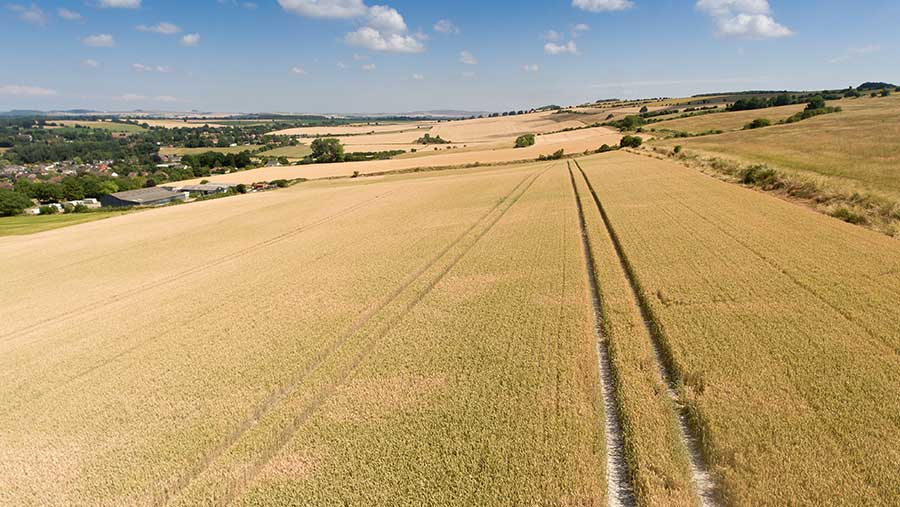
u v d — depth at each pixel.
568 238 24.31
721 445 7.76
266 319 17.28
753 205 26.33
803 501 6.54
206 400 11.71
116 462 9.62
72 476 9.34
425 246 26.38
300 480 8.30
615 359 11.19
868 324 11.32
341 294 19.25
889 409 8.23
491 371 11.31
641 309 14.42
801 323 11.73
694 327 12.12
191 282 25.14
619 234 22.80
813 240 18.59
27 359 16.50
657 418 8.77
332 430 9.66
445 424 9.38
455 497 7.42
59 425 11.41
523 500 7.20
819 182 28.45
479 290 17.61
